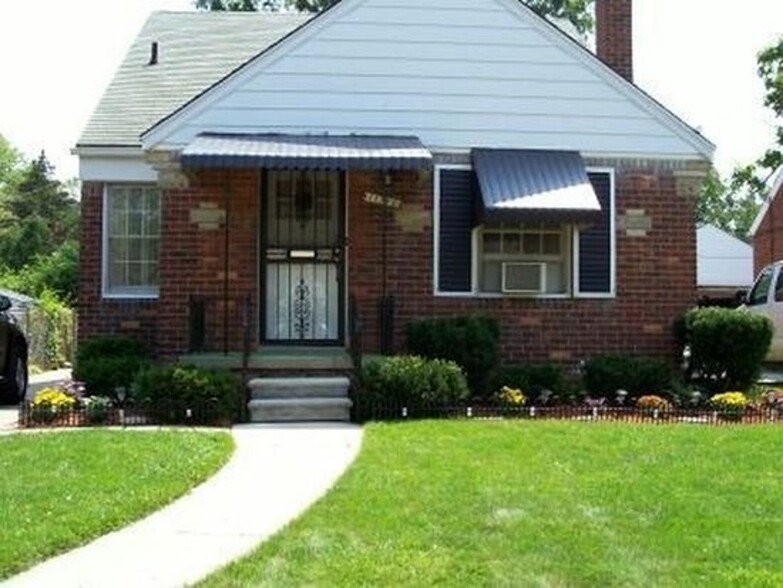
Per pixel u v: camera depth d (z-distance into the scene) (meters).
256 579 6.21
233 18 22.52
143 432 12.17
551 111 17.00
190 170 16.00
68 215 67.81
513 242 16.84
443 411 14.10
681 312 17.00
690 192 17.14
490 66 17.00
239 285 16.44
